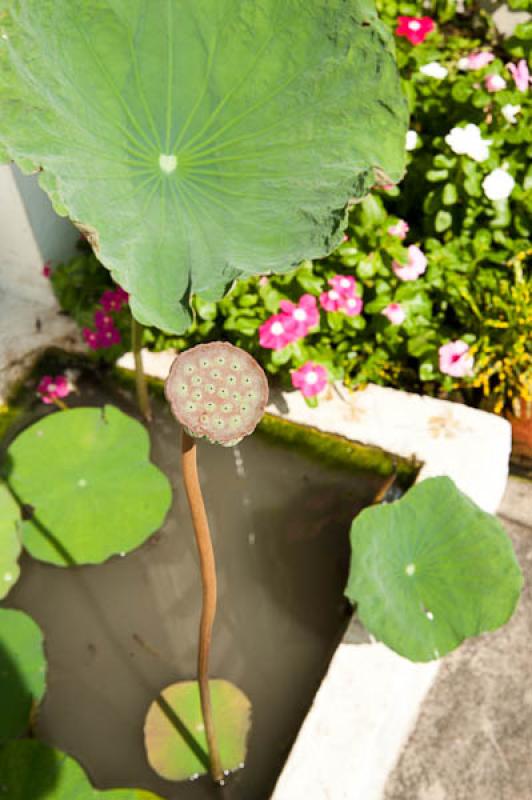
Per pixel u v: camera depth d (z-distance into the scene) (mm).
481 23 3127
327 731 2057
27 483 2486
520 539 2633
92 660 2301
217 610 2379
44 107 1851
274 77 2053
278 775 2125
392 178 2031
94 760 2152
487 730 2311
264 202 2021
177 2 1958
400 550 2164
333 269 2688
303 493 2527
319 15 1978
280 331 2459
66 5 1891
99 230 1863
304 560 2432
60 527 2422
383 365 2713
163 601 2395
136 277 1881
